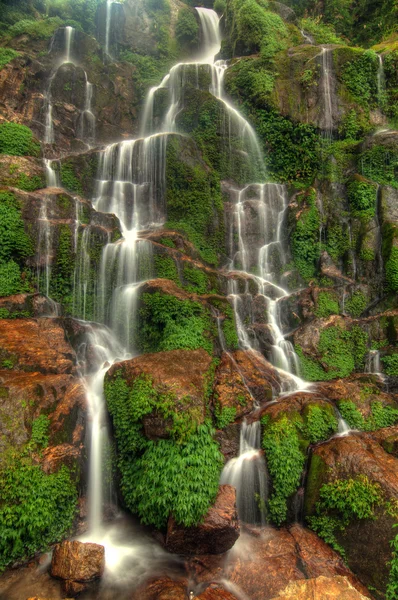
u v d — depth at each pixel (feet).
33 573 23.12
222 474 29.07
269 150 58.44
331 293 44.04
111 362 36.70
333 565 25.30
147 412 27.35
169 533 24.63
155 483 25.77
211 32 91.25
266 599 22.82
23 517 23.22
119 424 28.63
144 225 49.98
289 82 60.13
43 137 59.31
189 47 87.76
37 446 25.81
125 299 39.17
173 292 37.45
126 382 29.81
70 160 49.83
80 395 29.94
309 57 60.59
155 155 51.44
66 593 21.95
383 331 41.04
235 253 51.29
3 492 23.30
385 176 50.24
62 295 40.27
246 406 32.22
